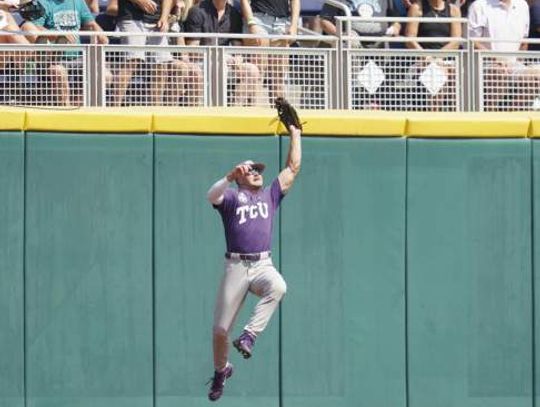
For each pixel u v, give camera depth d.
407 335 67.81
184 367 66.56
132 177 66.25
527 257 68.75
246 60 68.25
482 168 68.38
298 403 67.19
